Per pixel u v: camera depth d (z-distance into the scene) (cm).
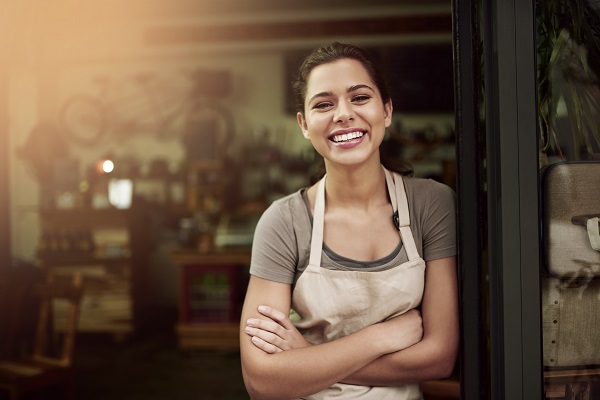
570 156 154
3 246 466
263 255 167
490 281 144
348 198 165
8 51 517
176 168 773
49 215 659
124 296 641
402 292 159
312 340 168
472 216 148
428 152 715
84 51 780
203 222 745
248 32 726
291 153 775
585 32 153
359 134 157
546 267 148
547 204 148
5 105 482
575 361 153
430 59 713
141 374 516
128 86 790
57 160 726
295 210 168
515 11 141
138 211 661
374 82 161
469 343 149
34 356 384
